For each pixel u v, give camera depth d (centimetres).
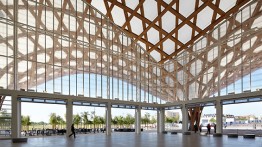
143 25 4100
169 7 3797
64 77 3212
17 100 2634
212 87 3631
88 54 3519
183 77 4141
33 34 3006
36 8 3069
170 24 4069
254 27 3225
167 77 4409
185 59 4156
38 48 3027
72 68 3312
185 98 4044
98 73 3594
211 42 3803
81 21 3500
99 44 3672
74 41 3391
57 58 3181
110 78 3731
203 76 3809
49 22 3170
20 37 2894
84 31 3522
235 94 3222
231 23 3534
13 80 2748
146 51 4419
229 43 3503
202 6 3688
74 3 3453
